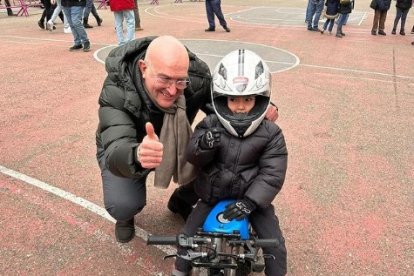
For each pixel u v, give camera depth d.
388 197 3.67
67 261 2.81
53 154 4.32
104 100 2.38
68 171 3.99
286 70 7.94
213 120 2.39
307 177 3.97
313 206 3.51
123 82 2.35
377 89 6.87
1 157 4.22
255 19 16.02
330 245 3.04
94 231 3.13
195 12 18.39
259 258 2.25
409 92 6.74
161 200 3.57
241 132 2.23
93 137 4.77
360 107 5.97
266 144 2.28
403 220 3.34
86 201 3.51
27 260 2.81
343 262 2.87
